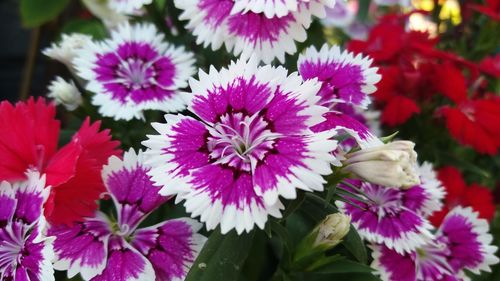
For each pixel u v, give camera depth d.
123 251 0.19
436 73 0.26
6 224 0.19
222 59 0.23
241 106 0.18
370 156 0.18
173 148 0.17
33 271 0.18
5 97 0.48
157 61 0.23
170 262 0.19
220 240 0.18
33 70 0.37
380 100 0.26
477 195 0.25
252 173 0.17
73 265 0.18
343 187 0.20
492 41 0.29
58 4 0.33
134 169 0.19
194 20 0.20
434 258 0.22
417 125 0.27
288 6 0.19
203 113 0.18
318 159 0.16
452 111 0.25
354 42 0.27
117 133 0.23
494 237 0.26
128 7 0.24
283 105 0.18
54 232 0.19
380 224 0.20
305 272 0.19
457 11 0.31
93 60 0.22
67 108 0.23
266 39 0.20
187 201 0.16
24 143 0.19
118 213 0.19
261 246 0.21
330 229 0.18
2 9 0.48
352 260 0.20
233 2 0.20
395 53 0.26
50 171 0.19
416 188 0.21
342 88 0.20
